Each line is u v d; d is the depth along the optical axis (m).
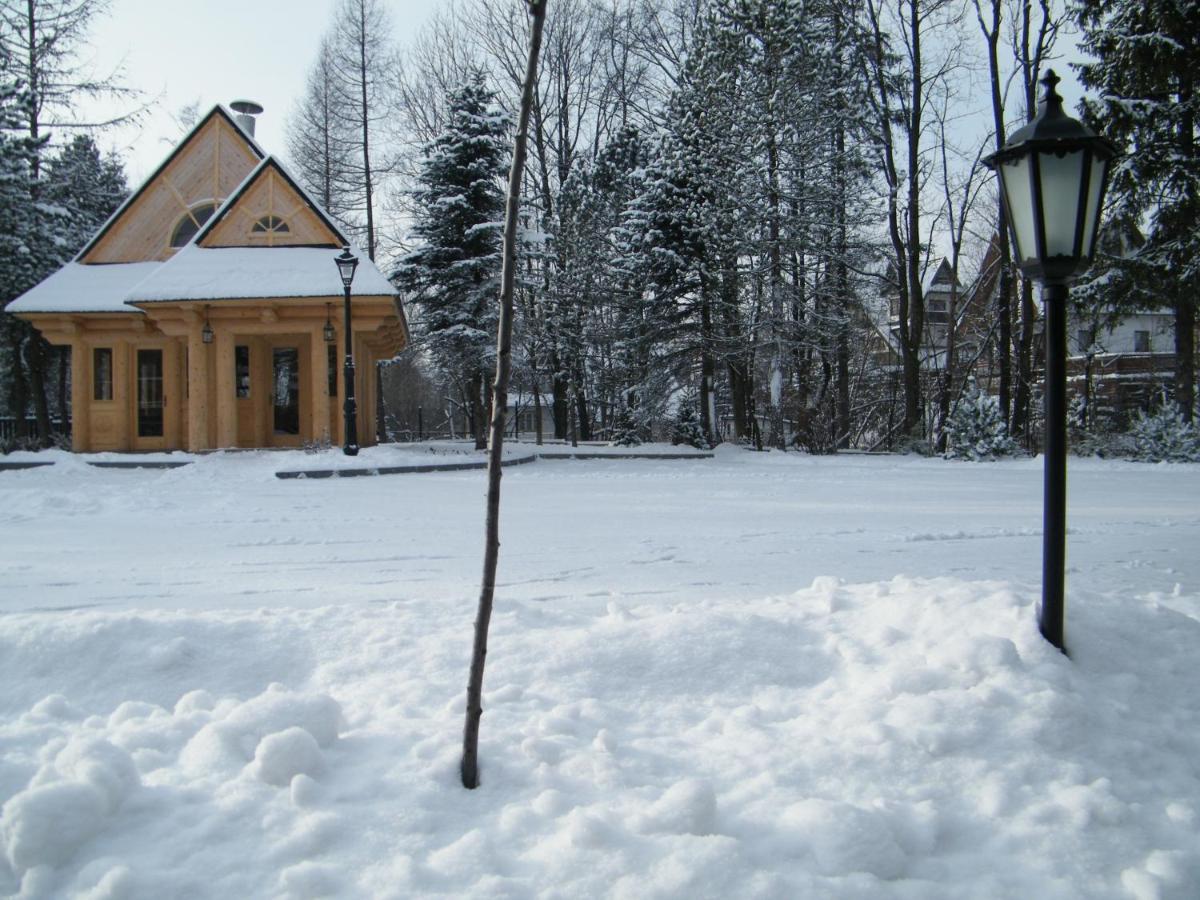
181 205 23.39
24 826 2.15
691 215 27.19
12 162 25.06
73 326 21.42
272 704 2.82
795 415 28.72
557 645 3.78
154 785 2.51
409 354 39.59
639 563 7.53
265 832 2.30
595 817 2.30
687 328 27.83
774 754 2.86
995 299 34.62
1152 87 22.38
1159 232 23.00
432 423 57.28
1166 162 21.77
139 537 8.88
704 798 2.38
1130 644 3.61
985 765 2.79
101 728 3.06
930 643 3.64
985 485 16.28
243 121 24.88
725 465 22.67
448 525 9.92
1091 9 23.27
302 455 18.22
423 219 25.73
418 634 4.06
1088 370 34.16
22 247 24.98
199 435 19.83
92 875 2.10
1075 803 2.59
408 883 2.09
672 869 2.12
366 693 3.48
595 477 17.95
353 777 2.59
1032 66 27.80
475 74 26.00
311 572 7.06
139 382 22.38
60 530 9.32
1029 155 3.85
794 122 27.19
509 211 2.76
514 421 52.00
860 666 3.55
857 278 29.70
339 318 20.27
